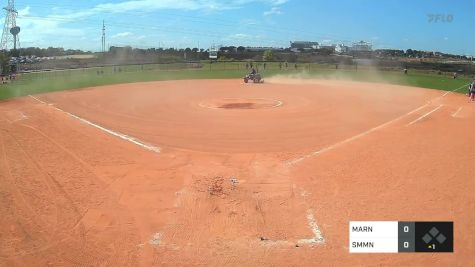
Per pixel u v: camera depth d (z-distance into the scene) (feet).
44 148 72.18
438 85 175.73
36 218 46.11
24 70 217.97
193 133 86.12
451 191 51.96
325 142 78.07
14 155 67.82
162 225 44.47
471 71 225.56
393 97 139.23
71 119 98.17
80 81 183.62
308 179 57.26
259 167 62.95
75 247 40.34
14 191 53.21
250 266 36.73
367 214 46.11
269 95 143.95
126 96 140.56
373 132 85.15
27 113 103.60
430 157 65.67
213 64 293.64
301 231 42.86
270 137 82.58
